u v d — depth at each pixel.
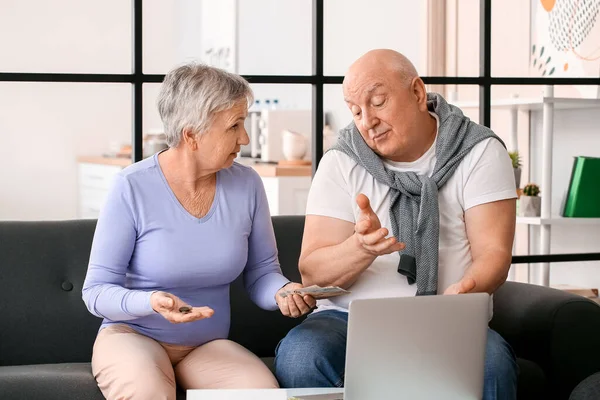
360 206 2.35
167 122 2.51
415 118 2.59
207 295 2.59
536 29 4.61
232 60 7.17
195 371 2.47
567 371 2.75
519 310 2.88
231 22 7.13
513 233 2.62
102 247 2.50
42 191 8.02
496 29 5.00
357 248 2.41
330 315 2.62
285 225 3.04
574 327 2.75
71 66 8.11
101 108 8.17
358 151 2.67
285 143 5.61
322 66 3.30
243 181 2.66
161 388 2.28
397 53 2.61
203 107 2.45
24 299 2.75
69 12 8.05
